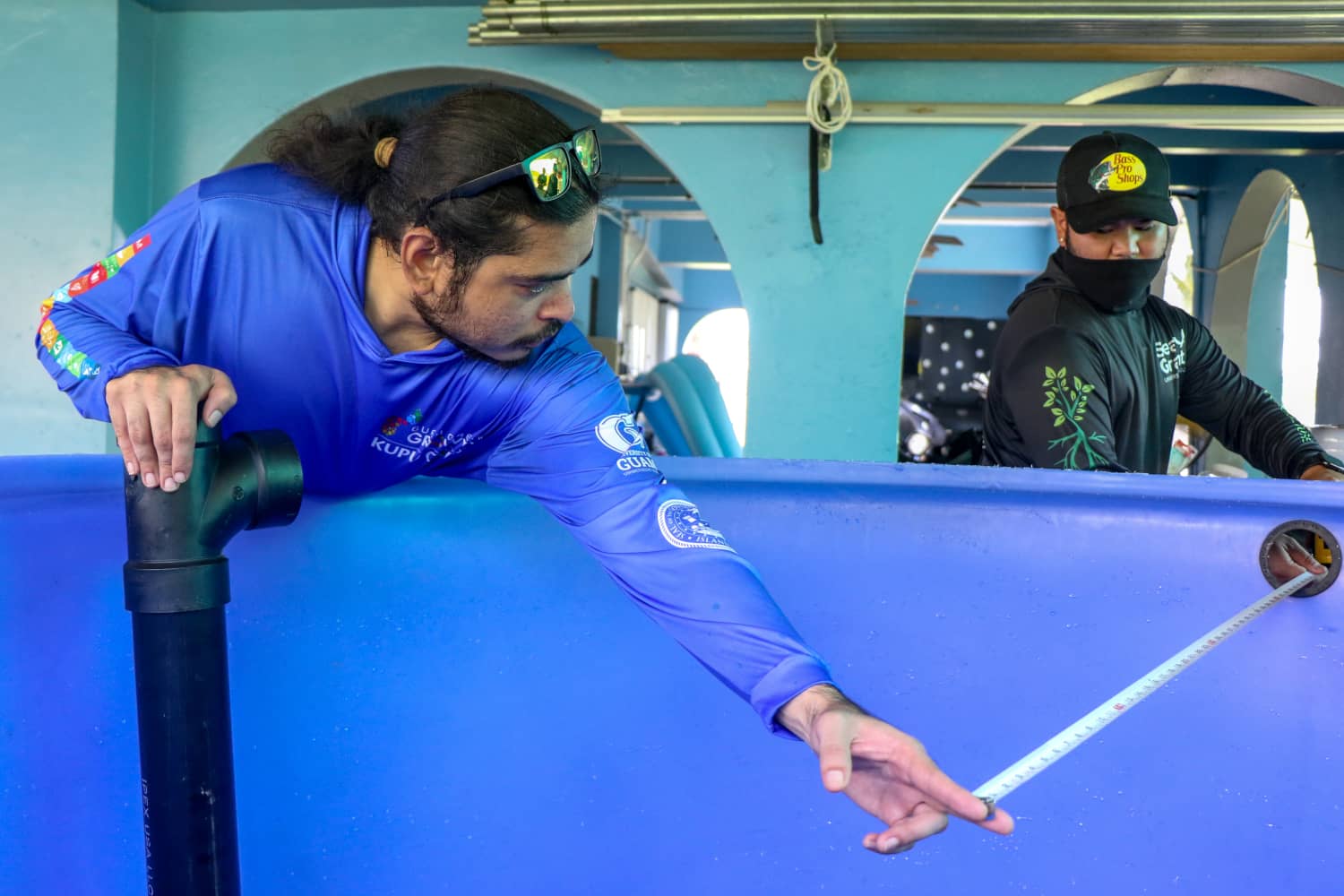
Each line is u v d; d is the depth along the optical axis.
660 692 1.10
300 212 0.90
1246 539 1.04
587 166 0.81
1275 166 5.09
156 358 0.82
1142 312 1.85
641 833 1.10
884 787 0.73
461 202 0.79
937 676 1.09
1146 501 1.06
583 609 1.10
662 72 3.58
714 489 1.11
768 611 0.85
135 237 0.93
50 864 0.91
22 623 0.89
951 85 3.49
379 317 0.93
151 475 0.78
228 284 0.91
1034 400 1.67
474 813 1.09
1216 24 3.10
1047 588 1.08
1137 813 1.06
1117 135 1.72
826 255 3.53
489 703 1.09
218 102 3.78
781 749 1.10
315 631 1.04
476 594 1.09
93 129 3.64
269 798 1.03
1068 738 0.73
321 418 0.99
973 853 1.09
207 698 0.81
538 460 0.98
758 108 3.51
